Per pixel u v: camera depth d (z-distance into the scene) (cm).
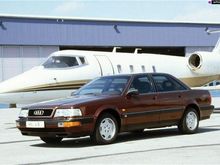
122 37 4353
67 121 1024
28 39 4034
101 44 4281
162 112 1188
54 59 1725
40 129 1061
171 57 2100
